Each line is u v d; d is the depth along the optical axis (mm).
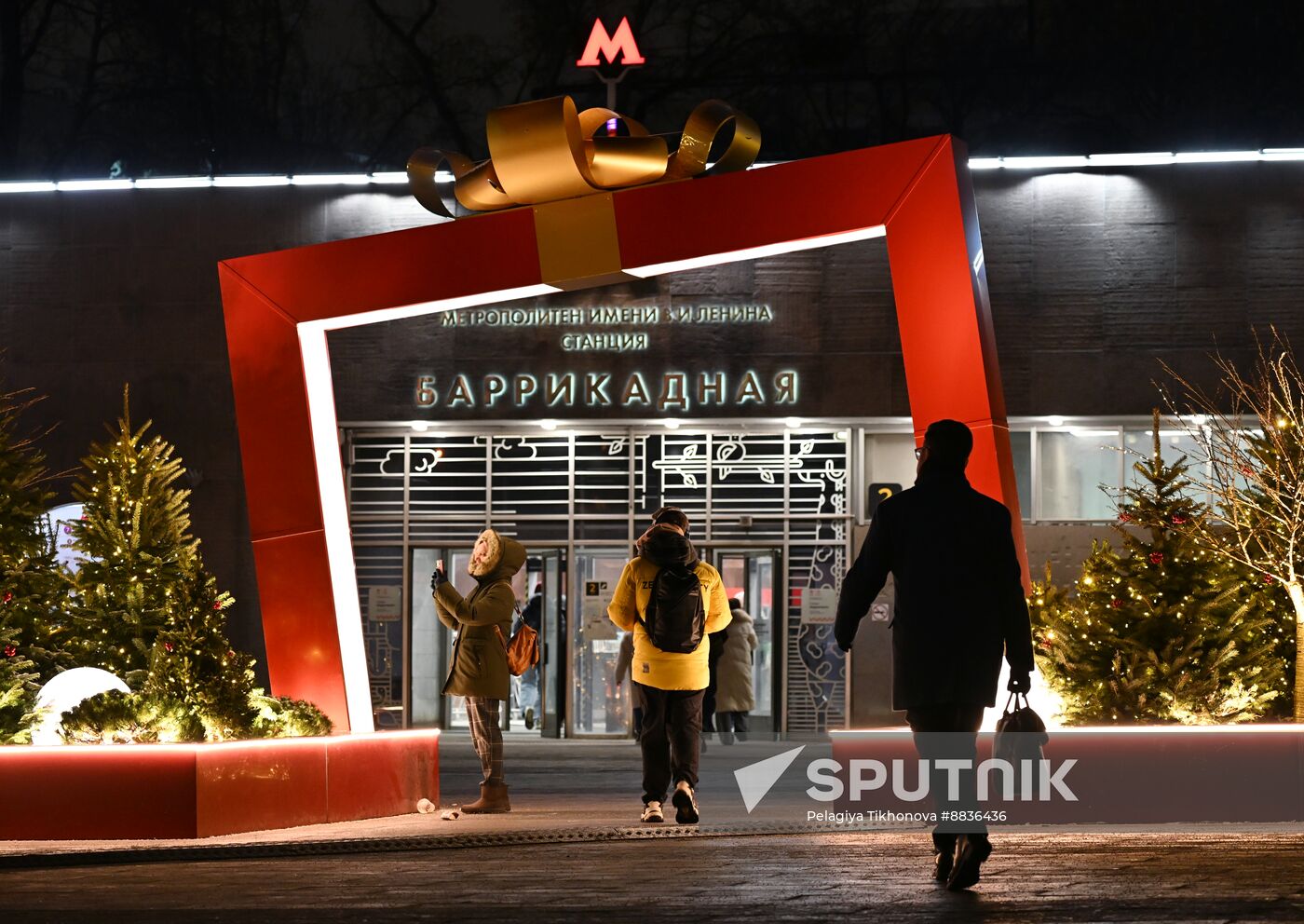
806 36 37344
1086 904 7516
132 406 32562
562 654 31859
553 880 8984
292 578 15961
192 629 14047
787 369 31156
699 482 31688
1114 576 15062
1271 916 7090
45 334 32844
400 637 32281
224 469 32344
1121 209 30375
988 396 13633
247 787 13109
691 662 12945
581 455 32031
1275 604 16219
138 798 12531
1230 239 30156
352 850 11289
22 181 32906
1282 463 16734
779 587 31328
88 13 39062
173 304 32656
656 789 12953
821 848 10586
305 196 32625
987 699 8445
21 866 10914
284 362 16031
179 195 32781
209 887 9125
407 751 15578
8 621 16422
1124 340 30250
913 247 13891
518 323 31891
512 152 14617
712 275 31469
